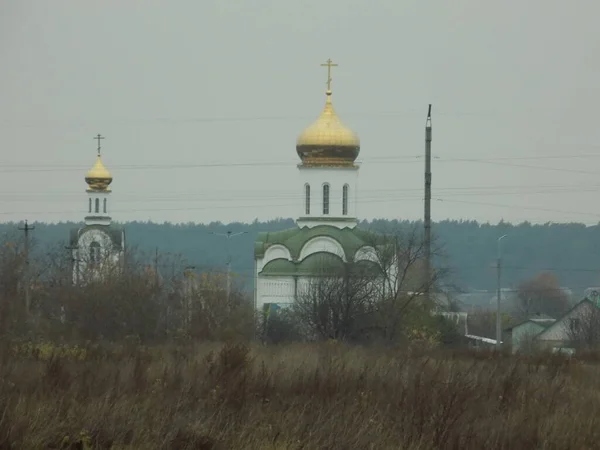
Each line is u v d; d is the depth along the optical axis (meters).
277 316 198.62
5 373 75.75
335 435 58.09
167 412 61.56
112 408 61.00
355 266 193.00
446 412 61.94
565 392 79.94
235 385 71.62
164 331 172.00
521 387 79.12
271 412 63.97
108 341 145.38
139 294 171.25
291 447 55.78
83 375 75.31
